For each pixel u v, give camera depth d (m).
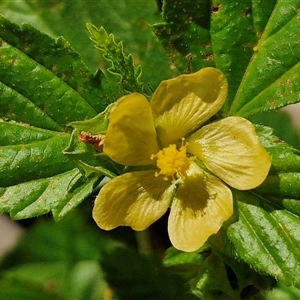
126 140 0.11
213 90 0.11
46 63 0.12
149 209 0.11
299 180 0.11
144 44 0.14
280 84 0.12
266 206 0.11
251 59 0.12
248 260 0.11
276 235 0.11
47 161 0.12
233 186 0.11
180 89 0.11
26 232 0.16
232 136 0.11
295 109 0.17
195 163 0.11
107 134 0.10
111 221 0.11
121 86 0.11
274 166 0.11
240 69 0.12
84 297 0.15
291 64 0.11
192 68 0.12
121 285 0.14
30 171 0.12
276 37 0.12
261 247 0.11
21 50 0.12
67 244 0.16
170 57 0.12
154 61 0.14
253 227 0.11
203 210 0.11
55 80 0.12
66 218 0.16
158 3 0.14
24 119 0.12
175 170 0.11
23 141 0.12
